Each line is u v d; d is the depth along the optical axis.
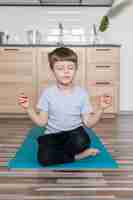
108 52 4.55
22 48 4.54
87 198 1.81
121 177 2.15
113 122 4.27
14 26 5.08
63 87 2.47
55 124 2.47
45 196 1.84
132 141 3.20
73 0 5.03
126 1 5.08
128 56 5.13
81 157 2.43
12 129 3.80
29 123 4.18
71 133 2.43
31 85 4.56
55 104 2.44
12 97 4.57
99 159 2.46
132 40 5.11
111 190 1.93
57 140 2.42
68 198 1.81
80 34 5.01
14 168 2.32
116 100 4.57
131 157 2.63
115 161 2.45
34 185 2.01
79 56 4.53
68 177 2.14
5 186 1.99
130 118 4.57
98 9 5.09
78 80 4.55
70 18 5.08
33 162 2.41
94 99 4.55
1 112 4.57
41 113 2.45
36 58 4.54
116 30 5.10
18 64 4.55
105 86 4.56
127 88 5.18
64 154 2.37
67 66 2.41
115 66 4.55
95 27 5.06
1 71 4.56
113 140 3.25
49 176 2.16
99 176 2.16
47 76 4.54
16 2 5.03
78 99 2.46
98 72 4.55
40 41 4.99
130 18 5.09
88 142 2.44
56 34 5.05
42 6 5.06
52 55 2.45
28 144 2.90
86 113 2.47
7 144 3.08
